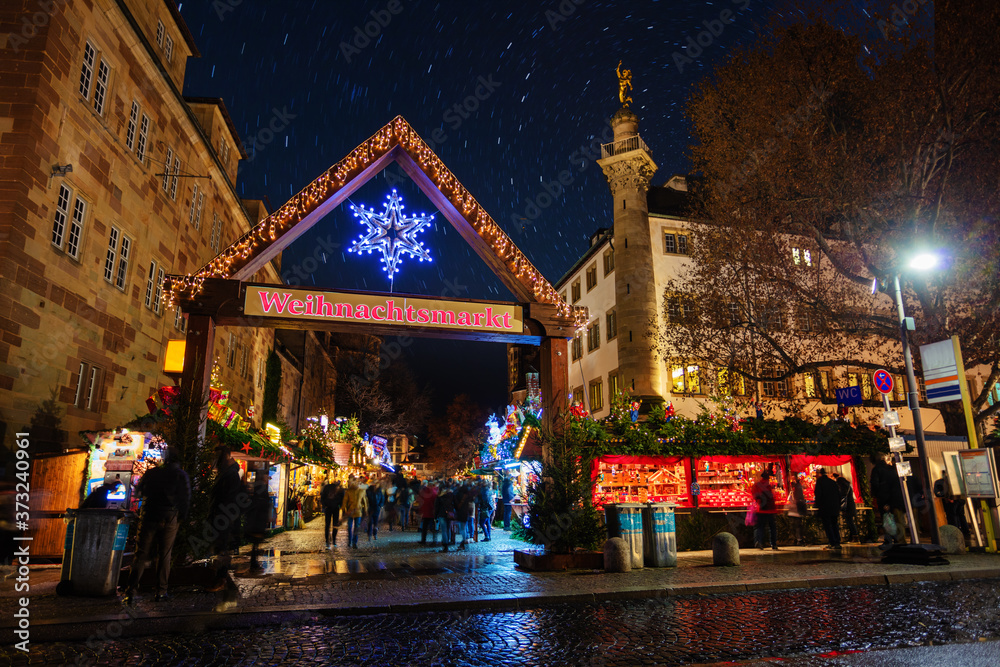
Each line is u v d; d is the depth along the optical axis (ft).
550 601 27.35
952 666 16.44
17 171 44.50
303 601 26.32
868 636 20.48
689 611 25.25
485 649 19.65
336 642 20.70
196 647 20.24
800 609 25.26
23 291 45.16
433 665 18.01
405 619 24.31
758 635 20.94
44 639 21.45
